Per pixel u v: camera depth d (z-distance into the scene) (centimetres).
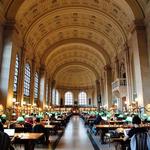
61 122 1823
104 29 2603
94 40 3159
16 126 911
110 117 1587
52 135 1409
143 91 1520
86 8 2217
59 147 955
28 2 1795
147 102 1495
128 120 985
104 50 3203
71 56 4109
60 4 2170
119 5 1873
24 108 2041
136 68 1652
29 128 880
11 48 1606
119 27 2197
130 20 1850
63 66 4459
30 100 2488
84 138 1272
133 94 1958
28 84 2464
